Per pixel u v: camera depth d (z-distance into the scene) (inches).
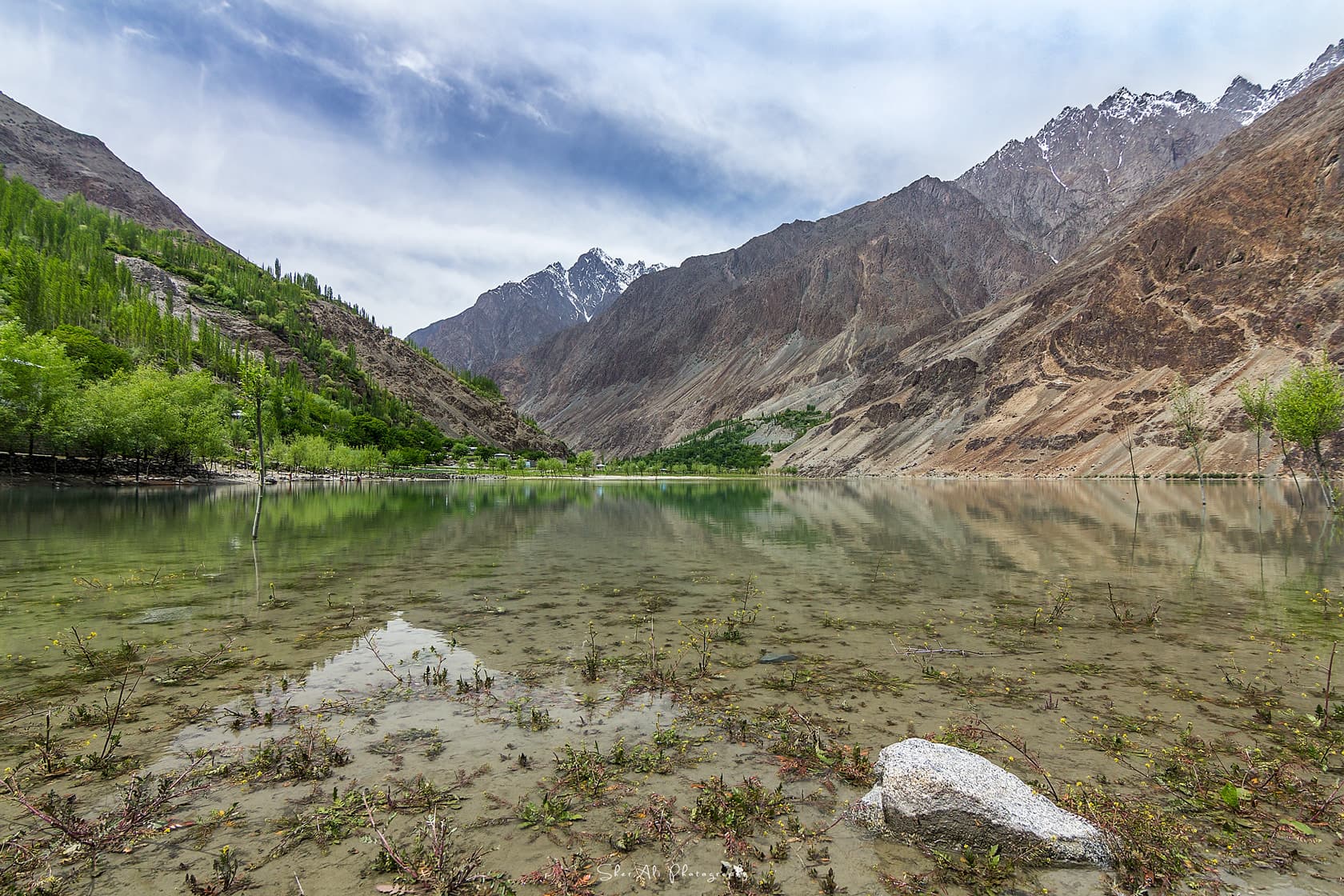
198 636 482.3
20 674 392.5
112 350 3464.6
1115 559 920.9
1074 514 1786.4
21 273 3759.8
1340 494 2600.9
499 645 471.5
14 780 258.7
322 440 4101.9
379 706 349.1
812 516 1770.4
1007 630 521.3
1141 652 457.4
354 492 2844.5
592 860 214.2
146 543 979.3
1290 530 1323.8
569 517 1710.1
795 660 437.4
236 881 200.5
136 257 7632.9
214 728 316.5
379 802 248.4
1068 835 217.2
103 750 287.1
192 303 7362.2
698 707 349.7
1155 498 2541.8
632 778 270.5
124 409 2364.7
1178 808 247.4
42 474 2272.4
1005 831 217.8
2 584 669.3
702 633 509.0
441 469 6378.0
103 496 1961.1
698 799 253.8
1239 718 335.0
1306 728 322.0
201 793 253.4
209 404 2950.3
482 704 353.1
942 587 709.9
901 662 434.3
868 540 1170.6
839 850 221.3
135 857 212.7
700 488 4355.3
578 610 585.3
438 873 203.8
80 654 428.8
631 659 437.1
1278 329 5191.9
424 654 446.6
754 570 830.5
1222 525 1433.3
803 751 292.7
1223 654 450.9
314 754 289.0
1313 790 260.5
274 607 579.5
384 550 975.6
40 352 2190.0
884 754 262.8
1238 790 251.0
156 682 382.0
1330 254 5349.4
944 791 228.8
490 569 815.1
